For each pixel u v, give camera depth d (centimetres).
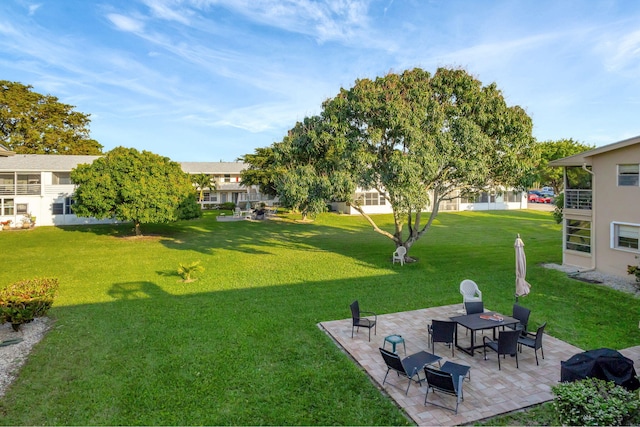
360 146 1627
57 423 632
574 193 1778
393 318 1142
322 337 998
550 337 991
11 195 3500
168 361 857
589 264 1703
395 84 1712
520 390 729
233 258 2147
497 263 1897
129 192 2770
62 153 5141
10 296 1029
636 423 519
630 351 898
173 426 624
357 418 643
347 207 4691
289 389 737
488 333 1029
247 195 5662
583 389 563
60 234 3134
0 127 4966
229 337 996
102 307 1261
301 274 1728
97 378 780
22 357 885
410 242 1959
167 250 2434
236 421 636
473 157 1619
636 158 1489
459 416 644
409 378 708
